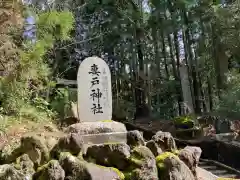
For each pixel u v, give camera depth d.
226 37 9.72
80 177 3.35
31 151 3.75
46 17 6.02
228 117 8.45
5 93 5.97
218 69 10.61
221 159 7.69
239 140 8.17
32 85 7.40
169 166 3.68
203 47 12.49
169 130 10.97
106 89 6.22
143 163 3.62
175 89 14.09
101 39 15.18
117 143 3.84
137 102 15.84
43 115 7.80
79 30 14.73
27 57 5.77
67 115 9.30
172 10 13.84
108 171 3.49
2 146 4.80
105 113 6.12
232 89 8.66
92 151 3.86
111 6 15.41
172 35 16.42
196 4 12.13
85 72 6.20
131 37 15.60
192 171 4.17
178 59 14.45
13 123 6.18
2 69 5.84
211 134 9.57
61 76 13.38
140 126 12.24
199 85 13.21
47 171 3.24
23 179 3.27
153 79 15.20
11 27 5.96
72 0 13.86
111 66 16.77
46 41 6.21
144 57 15.75
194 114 11.38
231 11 9.41
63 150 3.77
